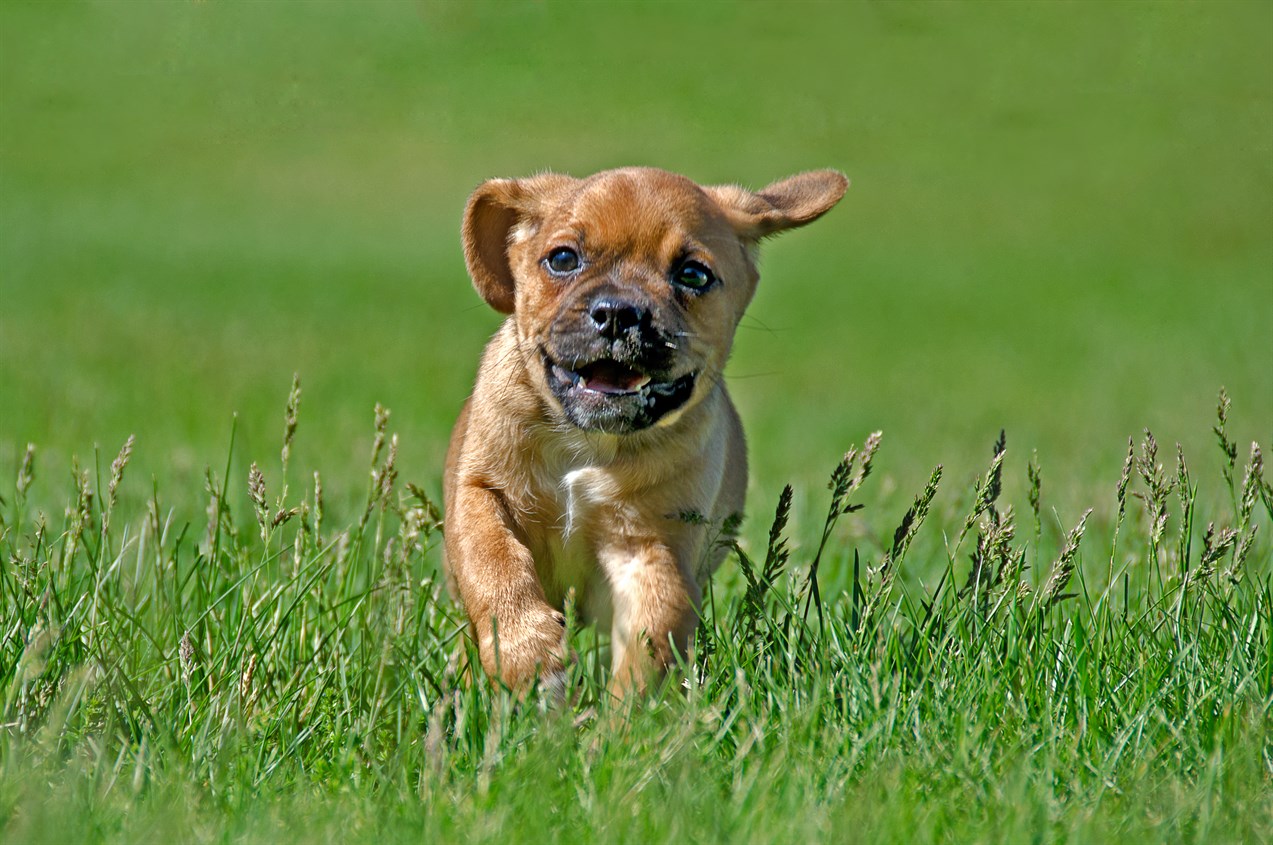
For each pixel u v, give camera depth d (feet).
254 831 18.78
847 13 167.84
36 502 37.35
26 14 163.02
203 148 157.99
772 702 23.18
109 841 18.28
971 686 23.38
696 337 27.94
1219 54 162.91
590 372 27.55
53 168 147.13
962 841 18.97
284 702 23.38
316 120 164.86
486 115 167.22
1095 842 18.72
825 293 120.67
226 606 26.71
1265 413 64.75
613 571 28.66
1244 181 152.15
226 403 59.77
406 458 48.14
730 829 18.93
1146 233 142.10
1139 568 30.91
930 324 107.96
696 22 178.50
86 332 80.43
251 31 167.32
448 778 21.43
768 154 155.22
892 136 159.74
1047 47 163.94
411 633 27.30
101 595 26.21
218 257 119.24
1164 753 21.76
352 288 109.70
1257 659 24.18
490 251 30.42
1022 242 139.95
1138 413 69.05
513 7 185.78
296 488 40.11
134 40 161.68
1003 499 42.80
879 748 21.79
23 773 19.79
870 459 26.23
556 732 21.58
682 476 28.30
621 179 28.91
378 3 175.01
